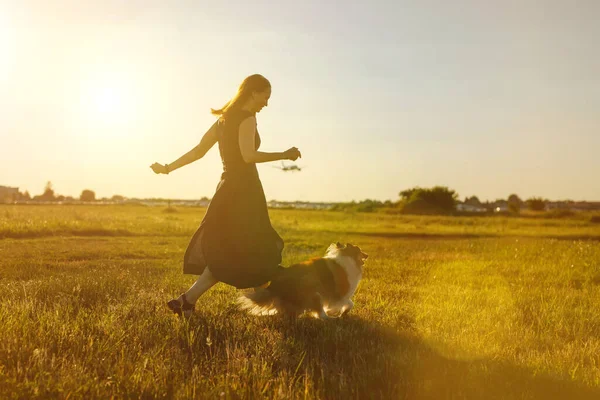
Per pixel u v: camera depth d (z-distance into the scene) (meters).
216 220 5.04
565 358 4.47
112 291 6.89
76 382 3.29
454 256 13.74
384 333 5.17
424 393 3.51
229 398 3.21
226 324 5.20
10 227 18.39
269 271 5.17
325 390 3.47
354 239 22.36
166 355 4.09
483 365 4.09
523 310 6.72
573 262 11.87
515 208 75.56
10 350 3.81
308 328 5.19
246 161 4.91
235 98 5.10
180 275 8.75
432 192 72.06
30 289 6.60
